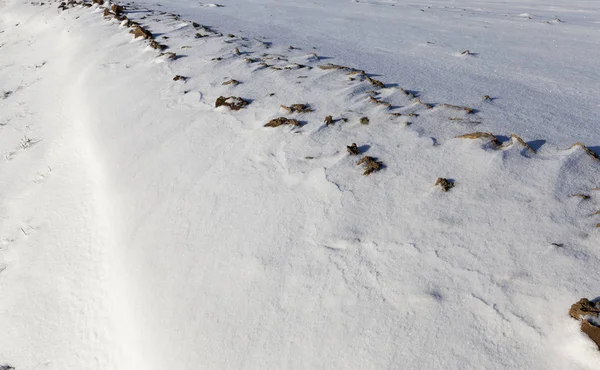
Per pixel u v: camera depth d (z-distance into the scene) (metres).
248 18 14.04
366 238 3.10
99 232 4.67
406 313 2.54
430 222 3.07
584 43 8.97
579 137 3.88
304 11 15.70
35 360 3.80
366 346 2.46
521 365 2.12
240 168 4.33
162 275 3.50
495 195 3.17
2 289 4.71
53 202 5.68
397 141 4.13
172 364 2.84
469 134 3.93
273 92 5.89
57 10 17.77
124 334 3.38
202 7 17.16
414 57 8.00
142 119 6.19
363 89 5.62
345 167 3.87
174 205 4.21
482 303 2.45
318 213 3.46
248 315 2.89
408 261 2.84
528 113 4.60
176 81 7.05
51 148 7.14
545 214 2.91
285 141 4.50
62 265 4.59
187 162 4.79
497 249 2.73
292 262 3.12
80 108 7.64
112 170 5.36
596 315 2.11
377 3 17.92
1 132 8.69
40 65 12.12
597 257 2.52
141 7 16.19
